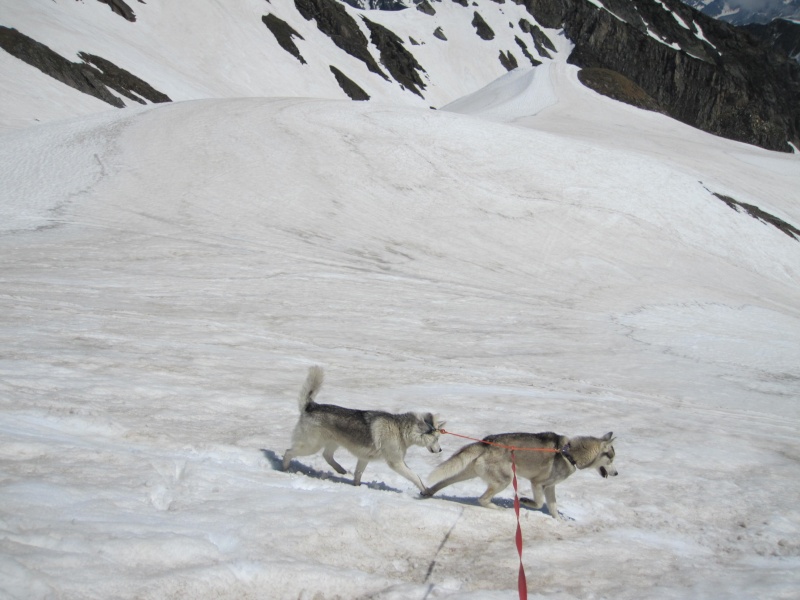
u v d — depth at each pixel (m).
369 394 11.73
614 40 151.88
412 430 7.07
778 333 28.20
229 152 43.19
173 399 9.66
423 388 12.84
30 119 53.94
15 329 13.35
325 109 52.44
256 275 25.16
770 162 76.62
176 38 104.50
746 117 135.75
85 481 5.89
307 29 132.62
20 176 36.31
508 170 46.44
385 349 17.23
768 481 9.01
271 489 6.51
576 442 7.18
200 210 34.91
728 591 5.55
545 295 30.34
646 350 21.12
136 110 51.72
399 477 8.05
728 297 34.72
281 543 5.33
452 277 31.14
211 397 10.04
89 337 13.45
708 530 7.27
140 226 31.28
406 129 49.84
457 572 5.49
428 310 23.31
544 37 165.38
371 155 45.44
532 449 6.91
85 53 73.25
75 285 20.41
